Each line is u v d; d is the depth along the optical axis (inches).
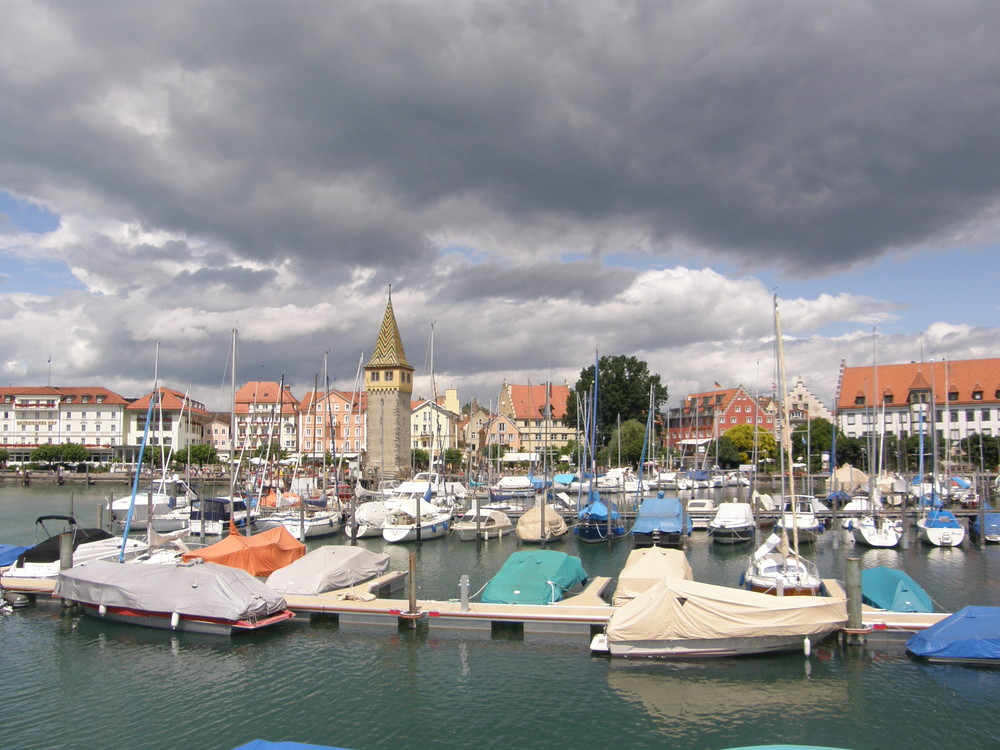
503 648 1449.3
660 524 2583.7
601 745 1084.5
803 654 1375.5
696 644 1359.5
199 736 1120.2
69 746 1092.5
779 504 3572.8
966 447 5925.2
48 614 1691.7
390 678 1318.9
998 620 1352.1
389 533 2733.8
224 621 1512.1
